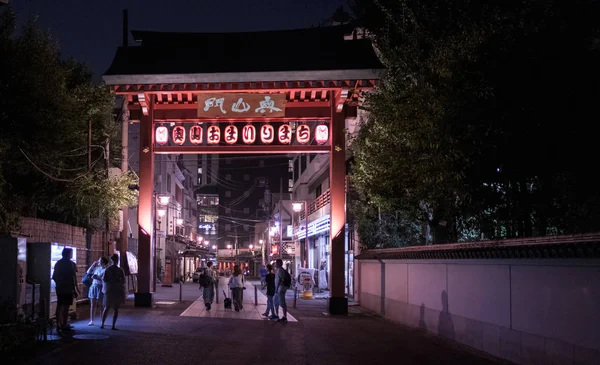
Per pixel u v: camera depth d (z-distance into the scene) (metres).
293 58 20.34
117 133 24.36
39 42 16.27
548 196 11.52
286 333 15.41
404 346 13.43
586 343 8.70
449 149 11.73
